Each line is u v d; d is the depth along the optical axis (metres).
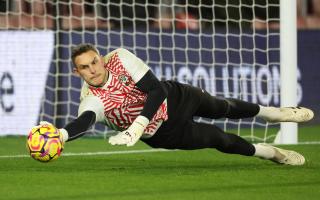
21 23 39.25
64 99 35.19
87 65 17.91
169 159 24.36
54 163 23.06
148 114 18.02
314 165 21.95
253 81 36.91
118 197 16.03
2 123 34.44
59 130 17.78
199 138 19.64
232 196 16.22
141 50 36.00
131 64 18.34
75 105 35.31
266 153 21.02
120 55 18.48
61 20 35.69
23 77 34.72
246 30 36.94
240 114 20.50
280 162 21.64
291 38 29.34
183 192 16.70
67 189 17.17
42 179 18.88
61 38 35.12
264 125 33.38
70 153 26.64
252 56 36.97
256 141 32.25
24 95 34.66
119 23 42.16
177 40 36.50
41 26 39.94
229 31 36.78
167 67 36.31
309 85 38.72
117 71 18.33
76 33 35.28
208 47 36.72
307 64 38.75
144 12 42.69
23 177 19.27
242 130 36.38
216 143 20.02
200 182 18.28
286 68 29.36
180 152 26.39
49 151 17.53
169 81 19.48
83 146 29.77
